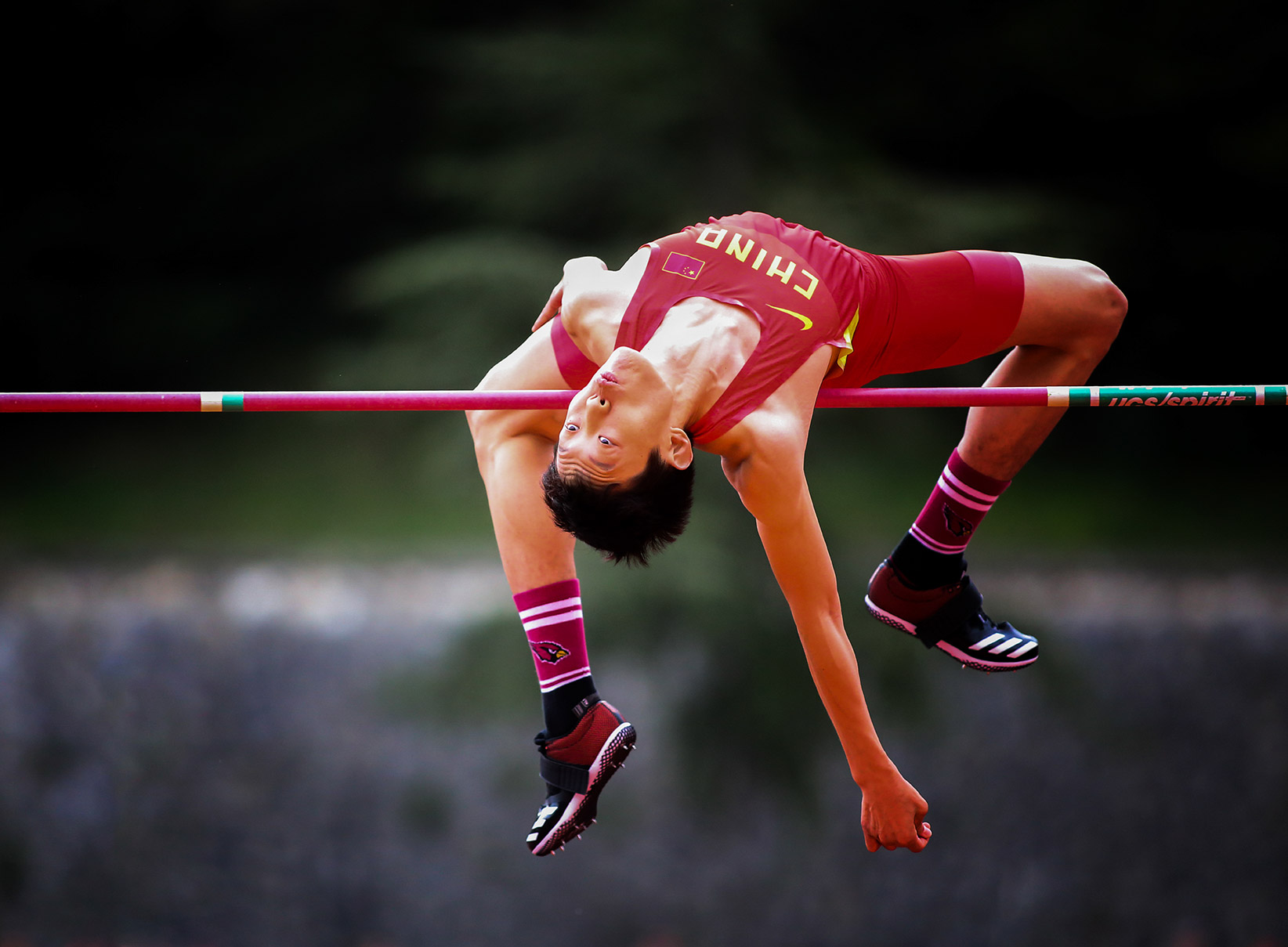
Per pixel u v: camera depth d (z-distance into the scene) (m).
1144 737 43.72
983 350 11.54
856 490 45.25
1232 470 62.94
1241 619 44.94
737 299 10.09
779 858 42.25
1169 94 63.19
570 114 46.94
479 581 47.34
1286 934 42.78
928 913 42.41
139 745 43.22
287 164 67.88
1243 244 64.12
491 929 42.38
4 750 42.97
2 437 62.16
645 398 9.23
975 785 42.66
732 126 45.25
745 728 39.78
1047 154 66.25
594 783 11.05
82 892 42.59
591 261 10.92
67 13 66.19
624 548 9.36
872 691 40.91
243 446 60.97
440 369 43.03
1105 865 42.81
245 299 68.62
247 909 42.69
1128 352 65.62
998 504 57.12
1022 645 12.96
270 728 43.38
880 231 42.66
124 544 50.94
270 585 46.88
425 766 42.81
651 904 42.31
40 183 69.06
